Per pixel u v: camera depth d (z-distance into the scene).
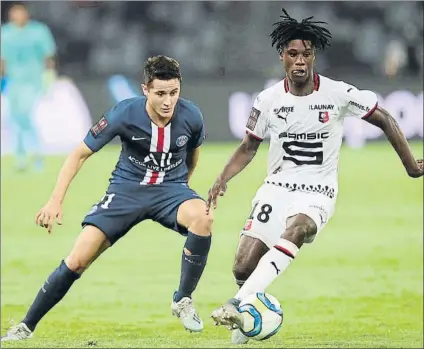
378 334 24.86
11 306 29.44
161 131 21.97
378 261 36.97
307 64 21.27
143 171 22.48
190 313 22.92
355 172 65.00
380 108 22.00
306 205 21.41
